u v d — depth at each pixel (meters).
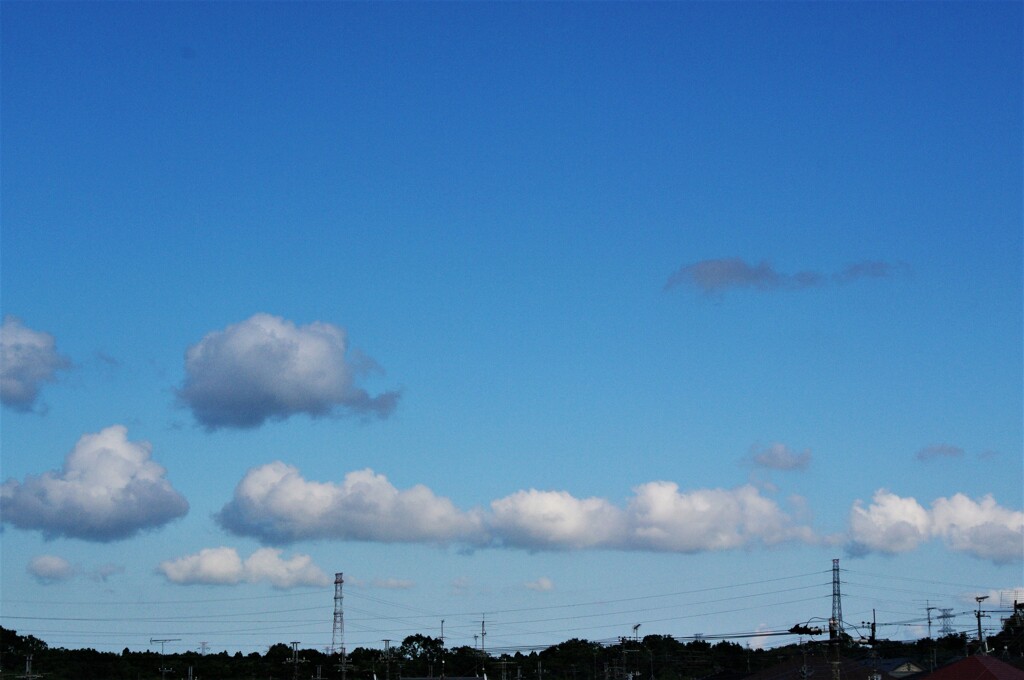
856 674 168.00
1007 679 134.25
